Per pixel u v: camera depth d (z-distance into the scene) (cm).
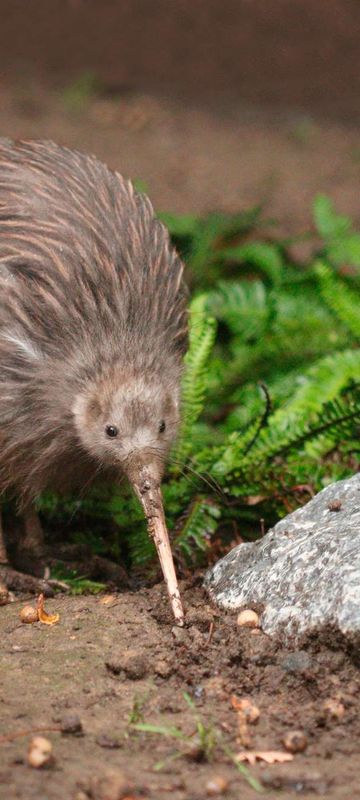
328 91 2619
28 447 1094
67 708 831
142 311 1077
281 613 909
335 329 1491
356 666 864
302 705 846
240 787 730
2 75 2645
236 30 2758
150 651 916
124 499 1190
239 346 1527
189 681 874
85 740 785
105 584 1094
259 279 1702
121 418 1049
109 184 1150
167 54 2728
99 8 2780
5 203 1100
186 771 750
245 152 2359
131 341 1066
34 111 2480
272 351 1462
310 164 2306
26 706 830
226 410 1472
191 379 1234
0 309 1055
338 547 924
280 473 1179
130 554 1161
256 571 971
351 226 1980
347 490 1027
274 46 2706
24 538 1174
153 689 864
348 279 1574
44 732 790
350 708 831
